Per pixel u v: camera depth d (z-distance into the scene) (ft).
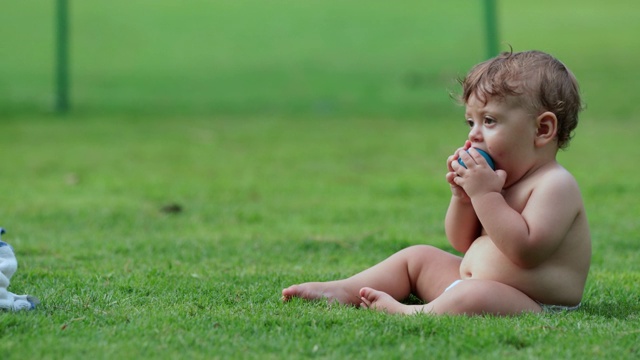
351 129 117.60
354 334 31.22
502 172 35.45
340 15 211.41
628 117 125.49
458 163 35.83
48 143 105.60
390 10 215.92
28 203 71.05
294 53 179.63
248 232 60.39
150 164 92.38
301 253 53.01
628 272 46.83
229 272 45.75
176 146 104.17
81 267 47.06
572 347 30.19
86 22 200.03
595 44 183.32
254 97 144.66
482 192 34.94
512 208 35.60
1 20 197.36
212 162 93.56
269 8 217.56
